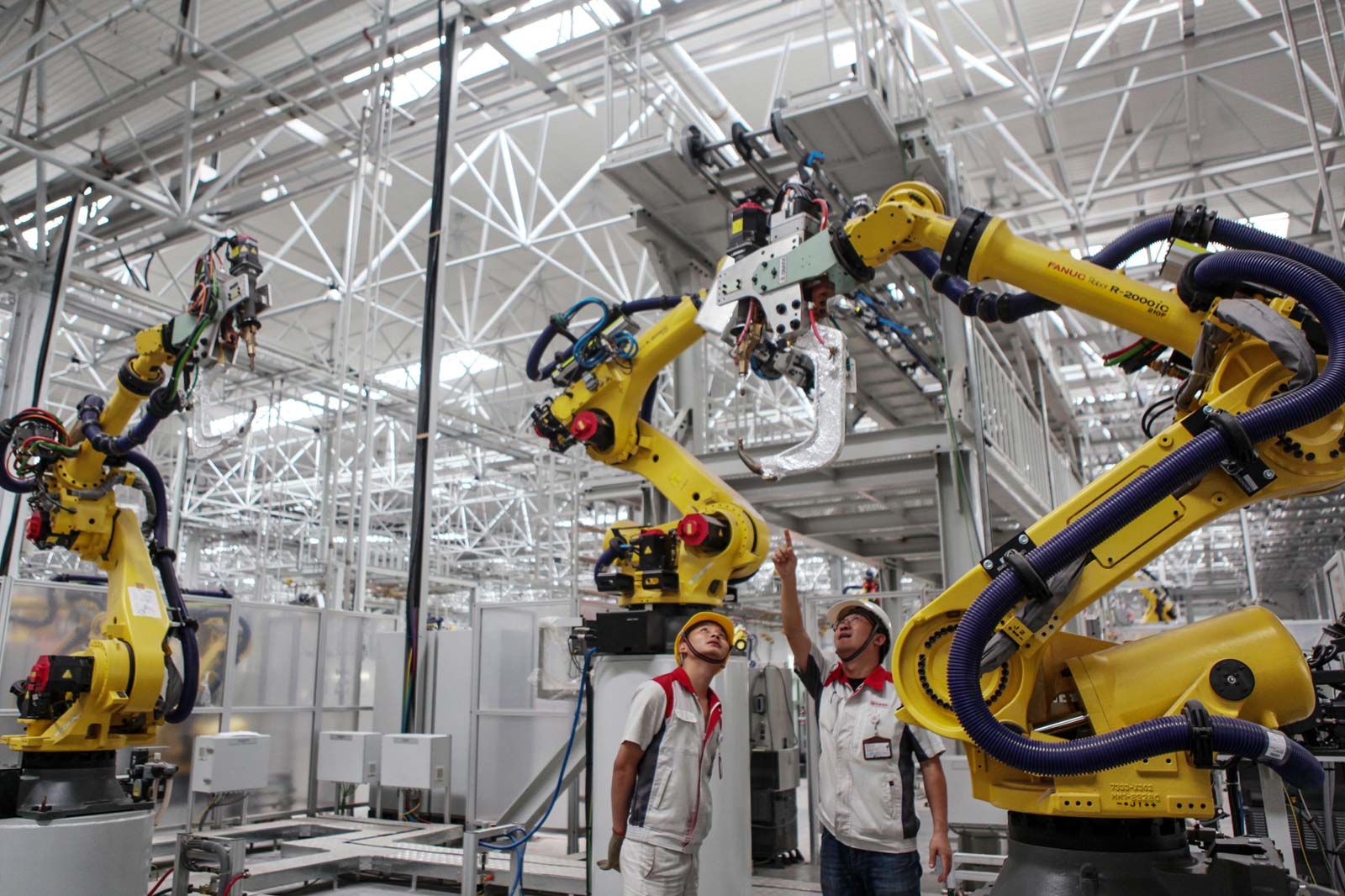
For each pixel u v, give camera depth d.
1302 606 32.94
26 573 18.95
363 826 6.91
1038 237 12.75
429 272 7.52
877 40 6.16
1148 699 2.27
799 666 3.69
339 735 7.74
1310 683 2.22
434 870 5.49
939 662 2.44
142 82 8.36
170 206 9.98
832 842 3.33
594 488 7.85
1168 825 2.33
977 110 10.45
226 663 7.64
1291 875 2.45
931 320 6.26
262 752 6.64
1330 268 2.22
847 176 6.34
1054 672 2.46
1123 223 11.76
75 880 3.99
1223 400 2.26
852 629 3.39
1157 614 19.64
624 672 4.34
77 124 8.84
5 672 6.48
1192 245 2.44
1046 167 12.05
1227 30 7.94
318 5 7.66
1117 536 2.27
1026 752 2.14
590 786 4.39
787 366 3.37
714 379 12.77
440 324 7.45
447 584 17.12
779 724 6.86
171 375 4.20
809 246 2.89
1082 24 9.38
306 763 8.23
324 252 11.54
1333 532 21.16
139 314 11.87
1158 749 2.09
